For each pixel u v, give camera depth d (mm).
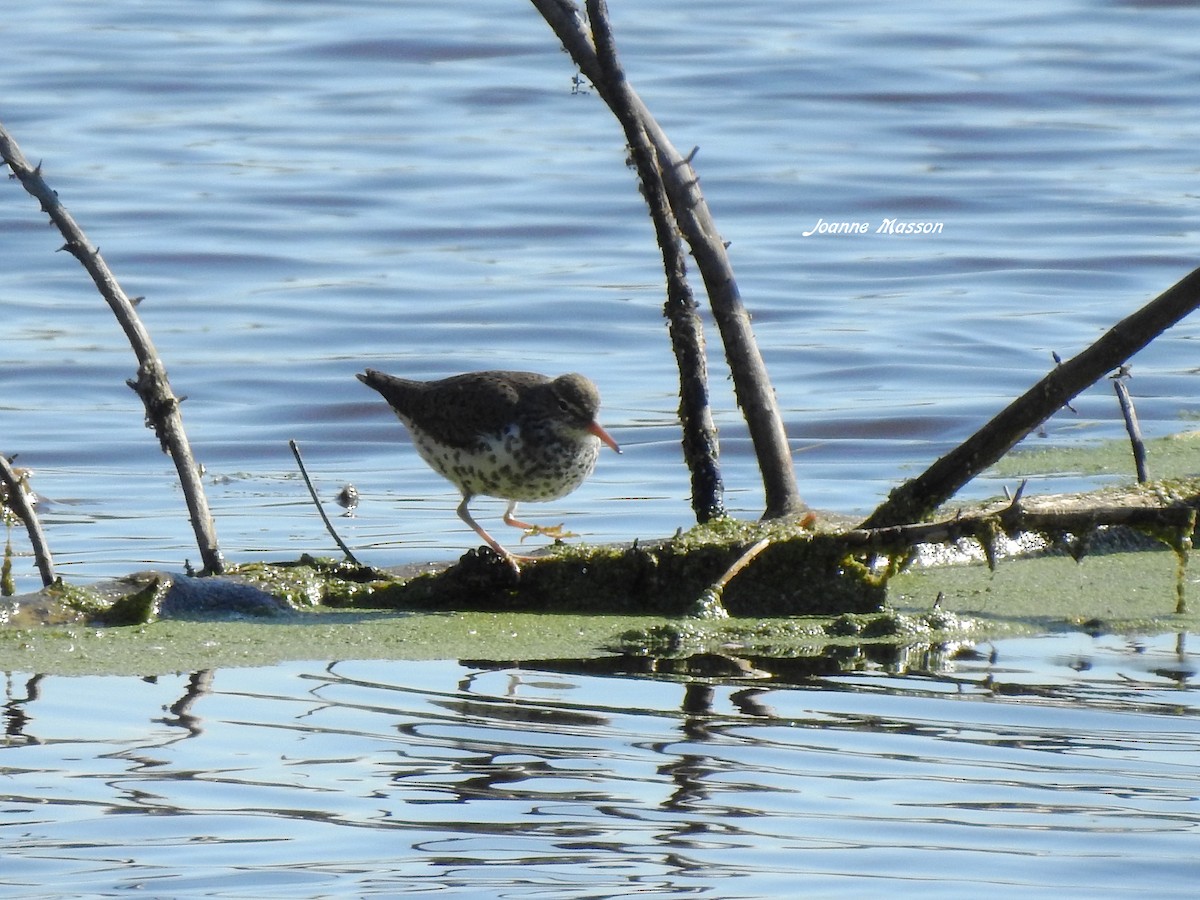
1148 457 16156
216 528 14594
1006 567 12461
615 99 12734
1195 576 12148
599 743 8766
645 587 11531
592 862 7367
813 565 11438
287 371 19594
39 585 12875
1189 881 7141
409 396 13570
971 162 27547
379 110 29875
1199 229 24656
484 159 27625
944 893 7043
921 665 10172
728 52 32594
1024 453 16594
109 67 31594
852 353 20266
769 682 9820
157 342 20328
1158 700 9445
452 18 35281
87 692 9594
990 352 20328
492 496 13625
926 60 32250
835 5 36562
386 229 24672
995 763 8461
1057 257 23781
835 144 28281
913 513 11586
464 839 7594
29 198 25062
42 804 7953
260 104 30062
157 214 24672
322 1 36906
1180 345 20672
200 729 8977
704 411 12695
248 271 23016
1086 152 28109
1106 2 36031
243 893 7059
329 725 9039
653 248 24328
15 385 18797
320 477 16516
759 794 8086
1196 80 31359
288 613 11273
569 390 13156
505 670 10047
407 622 11047
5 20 34844
